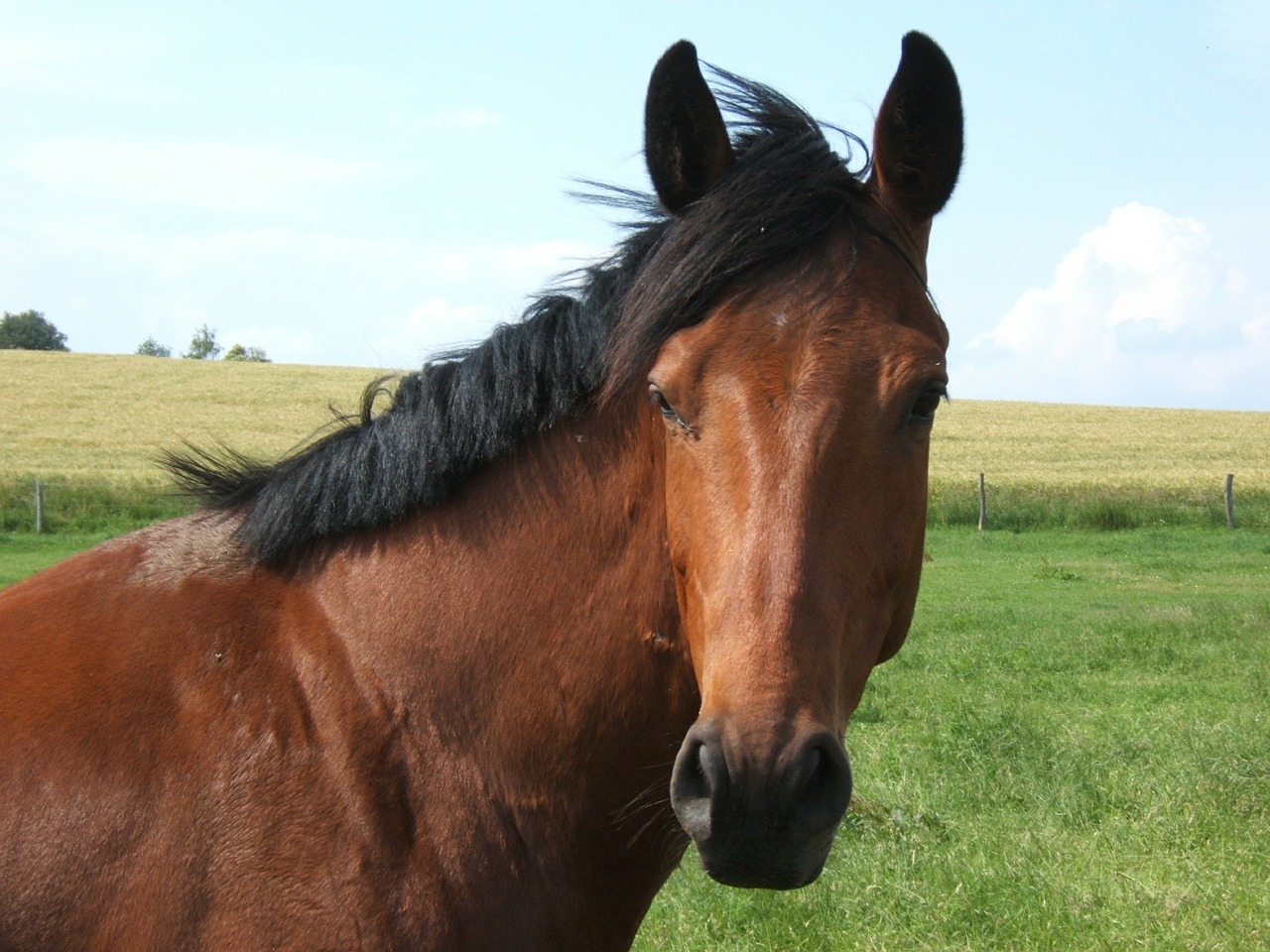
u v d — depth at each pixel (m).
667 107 2.05
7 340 98.62
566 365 2.16
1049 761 6.41
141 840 1.90
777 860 1.67
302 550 2.24
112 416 36.19
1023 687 9.07
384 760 2.01
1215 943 4.22
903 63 2.06
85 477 24.48
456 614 2.12
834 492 1.84
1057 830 5.30
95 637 2.10
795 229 1.95
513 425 2.16
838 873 4.73
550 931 2.08
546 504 2.15
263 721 2.01
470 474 2.20
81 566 2.26
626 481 2.10
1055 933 4.27
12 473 24.95
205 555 2.24
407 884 1.94
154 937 1.87
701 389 1.91
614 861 2.14
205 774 1.95
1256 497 26.12
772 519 1.81
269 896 1.89
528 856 2.06
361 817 1.96
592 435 2.15
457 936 1.96
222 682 2.04
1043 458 35.22
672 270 1.96
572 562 2.11
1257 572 18.06
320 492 2.23
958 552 20.86
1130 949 4.17
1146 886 4.64
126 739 1.97
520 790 2.07
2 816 1.91
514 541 2.15
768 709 1.67
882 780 6.09
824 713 1.72
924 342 1.94
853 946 4.19
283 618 2.15
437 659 2.10
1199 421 47.03
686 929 4.26
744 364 1.89
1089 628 12.05
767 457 1.84
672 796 1.73
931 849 5.03
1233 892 4.62
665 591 2.06
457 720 2.07
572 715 2.07
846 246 1.98
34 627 2.14
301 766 1.98
